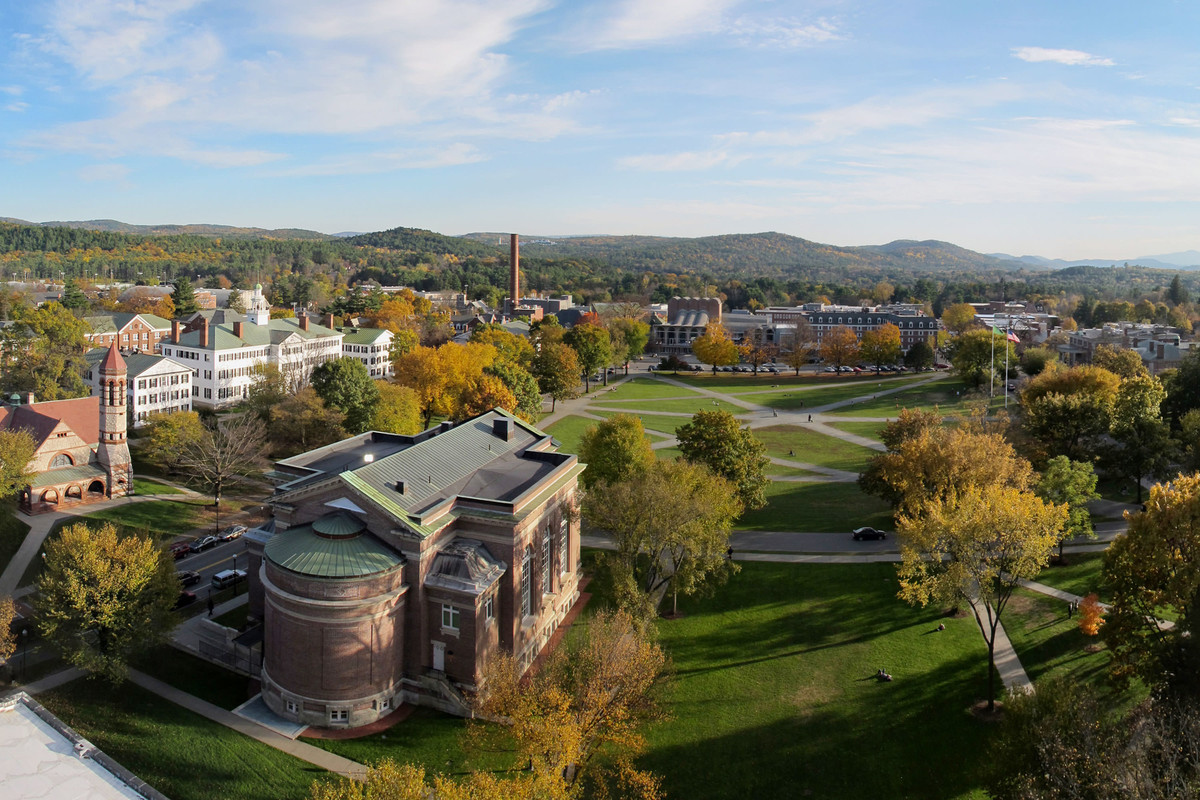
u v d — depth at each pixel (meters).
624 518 63.22
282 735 51.12
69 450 93.06
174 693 55.78
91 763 41.78
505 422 74.88
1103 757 36.94
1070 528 68.75
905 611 68.81
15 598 70.00
